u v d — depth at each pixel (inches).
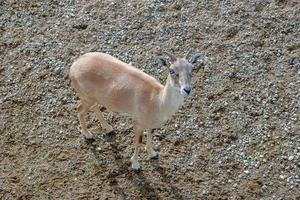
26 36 529.7
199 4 546.3
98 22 538.0
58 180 415.8
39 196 406.0
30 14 551.5
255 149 428.5
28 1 563.2
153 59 499.8
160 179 413.7
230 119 449.4
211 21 529.3
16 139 445.1
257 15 530.3
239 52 499.8
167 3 550.3
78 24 536.4
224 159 423.5
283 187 403.9
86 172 420.8
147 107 380.5
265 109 454.0
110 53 508.4
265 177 410.3
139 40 518.9
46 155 433.4
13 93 480.1
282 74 479.8
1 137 446.3
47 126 454.6
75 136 446.6
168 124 448.5
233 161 422.3
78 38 524.4
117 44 516.4
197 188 406.9
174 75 355.3
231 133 439.5
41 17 548.4
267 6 538.0
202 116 453.1
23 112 465.1
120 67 392.5
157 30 525.3
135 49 510.9
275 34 512.7
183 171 417.7
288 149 426.3
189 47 507.8
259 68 485.7
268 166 416.5
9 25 541.6
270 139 434.0
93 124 454.9
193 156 427.2
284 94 463.8
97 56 400.8
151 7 546.9
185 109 458.3
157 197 402.3
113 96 390.9
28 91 481.4
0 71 498.9
